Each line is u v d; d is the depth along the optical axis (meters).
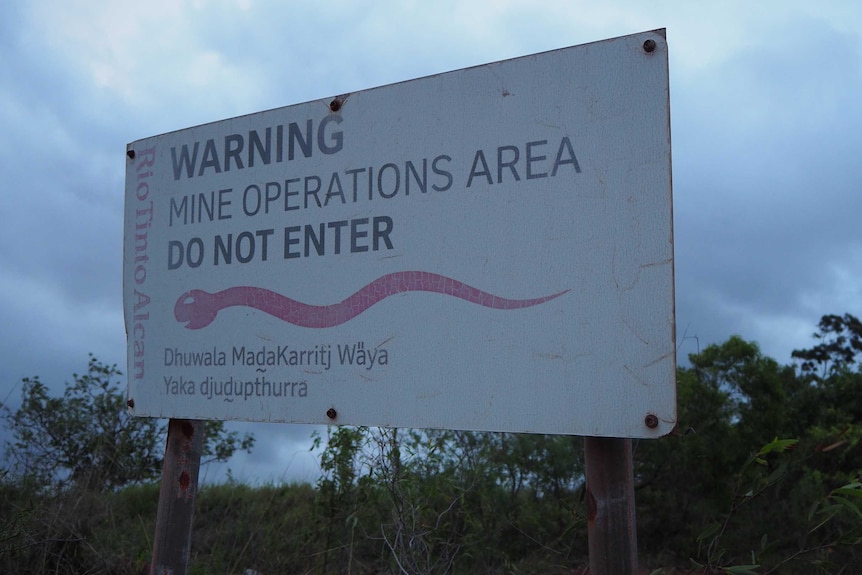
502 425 3.38
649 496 8.38
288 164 4.20
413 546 5.19
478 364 3.48
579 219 3.30
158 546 4.45
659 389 3.05
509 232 3.46
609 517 3.14
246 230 4.30
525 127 3.48
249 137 4.36
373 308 3.81
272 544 7.46
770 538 7.54
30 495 6.66
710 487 8.30
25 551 5.97
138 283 4.70
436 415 3.56
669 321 3.06
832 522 7.01
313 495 9.08
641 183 3.18
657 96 3.18
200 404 4.34
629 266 3.17
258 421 4.11
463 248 3.58
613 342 3.17
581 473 8.35
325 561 6.94
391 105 3.88
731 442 8.20
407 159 3.80
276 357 4.09
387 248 3.80
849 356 17.64
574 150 3.34
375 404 3.74
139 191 4.78
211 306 4.37
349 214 3.95
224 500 9.04
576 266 3.28
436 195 3.69
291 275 4.10
